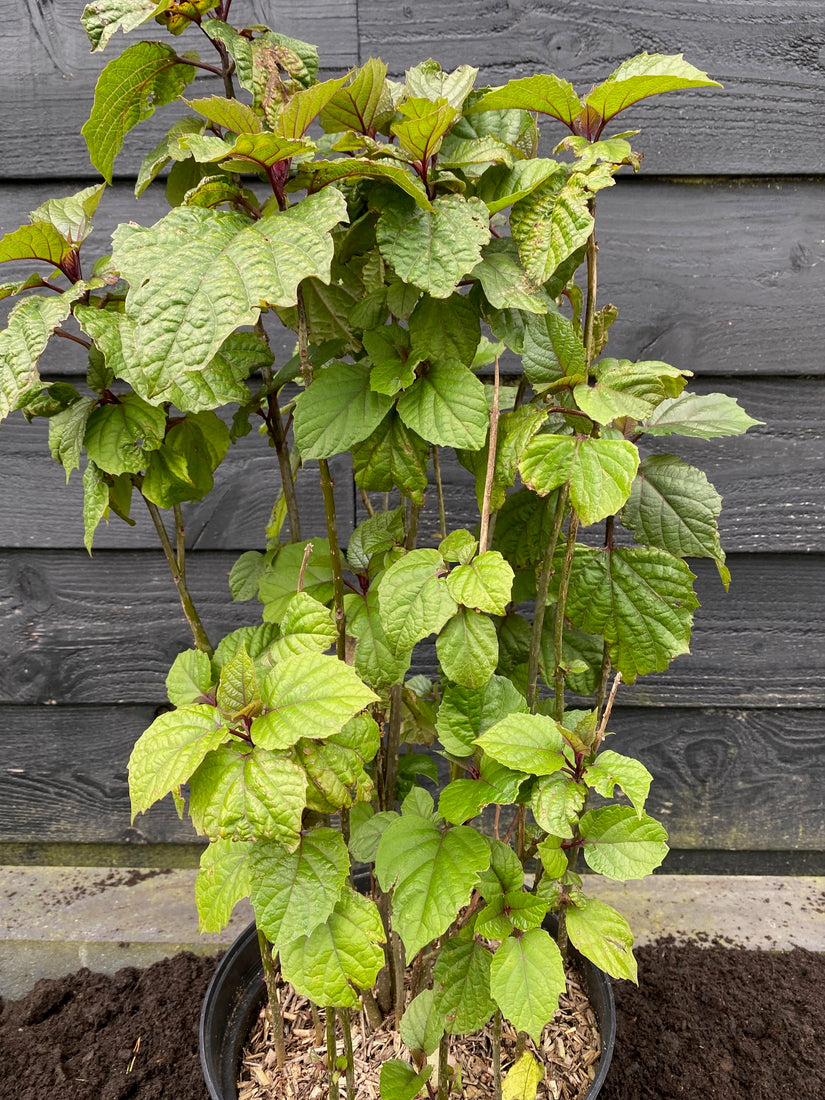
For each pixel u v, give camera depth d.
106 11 0.67
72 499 1.01
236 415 0.77
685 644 0.76
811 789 1.09
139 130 0.93
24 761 1.10
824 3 0.89
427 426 0.66
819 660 1.05
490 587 0.65
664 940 1.01
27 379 0.64
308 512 1.01
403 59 0.91
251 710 0.62
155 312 0.54
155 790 0.59
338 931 0.66
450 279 0.64
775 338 0.97
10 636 1.06
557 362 0.71
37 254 0.68
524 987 0.64
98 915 1.05
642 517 0.77
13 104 0.93
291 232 0.57
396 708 0.79
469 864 0.66
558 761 0.65
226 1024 0.84
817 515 1.00
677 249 0.95
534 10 0.90
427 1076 0.73
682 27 0.90
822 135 0.92
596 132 0.69
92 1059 0.90
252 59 0.66
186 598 0.78
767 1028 0.92
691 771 1.09
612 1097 0.86
